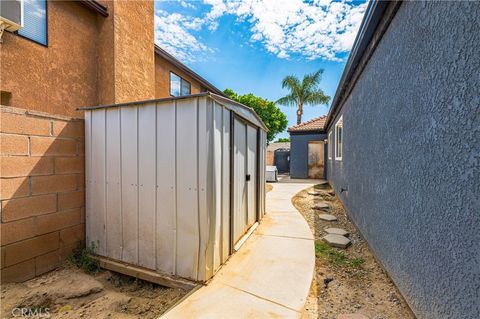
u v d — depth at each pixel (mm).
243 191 3850
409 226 2137
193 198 2605
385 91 2863
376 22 2934
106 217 3156
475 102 1325
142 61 6938
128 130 2984
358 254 3375
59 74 5137
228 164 3107
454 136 1512
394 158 2533
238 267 2906
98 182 3207
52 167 2930
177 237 2699
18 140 2598
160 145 2789
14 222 2568
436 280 1686
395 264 2455
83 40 5656
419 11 1996
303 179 12898
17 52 4395
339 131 7688
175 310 2098
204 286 2502
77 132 3221
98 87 6043
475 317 1307
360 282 2615
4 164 2482
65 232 3076
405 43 2279
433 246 1736
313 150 13180
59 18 5121
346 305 2197
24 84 4516
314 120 14062
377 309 2133
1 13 3639
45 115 2854
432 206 1760
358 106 4449
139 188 2922
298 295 2338
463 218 1417
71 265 3080
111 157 3105
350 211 5117
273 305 2178
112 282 2930
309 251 3387
